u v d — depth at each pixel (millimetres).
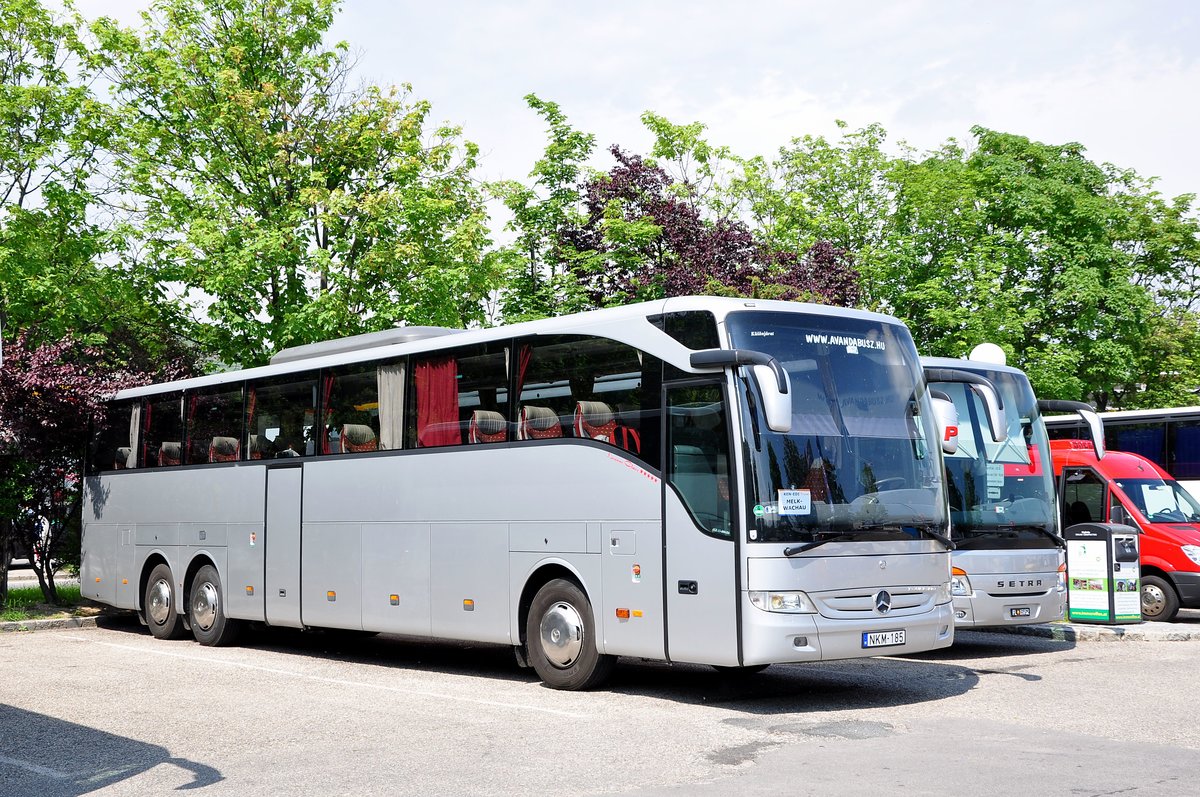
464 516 13242
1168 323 41625
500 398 12992
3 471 20344
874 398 11367
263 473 16328
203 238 23781
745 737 9219
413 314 24031
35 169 24891
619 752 8703
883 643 10773
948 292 34594
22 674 13711
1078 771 7805
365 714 10695
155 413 18812
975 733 9305
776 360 10859
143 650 16500
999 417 12242
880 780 7590
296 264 24609
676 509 10938
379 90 26422
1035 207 38531
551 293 28250
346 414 15156
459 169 26719
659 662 15000
